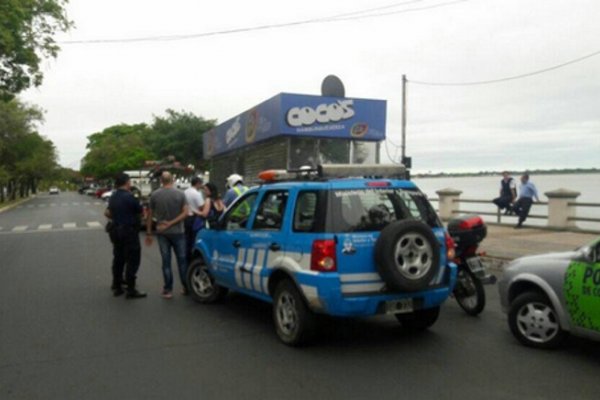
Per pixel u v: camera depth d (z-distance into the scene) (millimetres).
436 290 5738
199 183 9609
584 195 25562
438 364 5285
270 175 6809
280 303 6051
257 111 16188
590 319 5113
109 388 4809
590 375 4934
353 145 15266
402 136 21828
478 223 7109
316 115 14383
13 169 64188
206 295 8125
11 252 15133
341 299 5336
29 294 8969
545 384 4734
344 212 5520
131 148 77875
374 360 5430
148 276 10539
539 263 5691
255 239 6492
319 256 5406
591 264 5148
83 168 113562
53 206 52062
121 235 8430
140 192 21391
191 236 9406
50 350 5922
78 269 11664
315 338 5914
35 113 62062
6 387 4867
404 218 5789
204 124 38281
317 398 4508
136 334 6504
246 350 5820
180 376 5070
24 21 15648
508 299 6039
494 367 5172
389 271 5316
